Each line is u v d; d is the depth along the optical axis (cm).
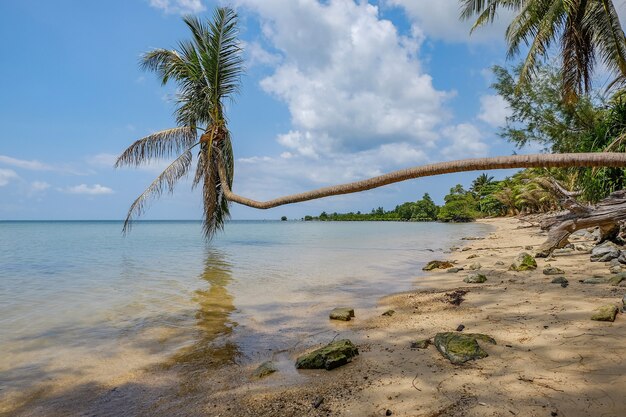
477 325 466
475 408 271
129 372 396
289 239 2878
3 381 378
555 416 252
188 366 407
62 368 409
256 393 331
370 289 803
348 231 4547
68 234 4097
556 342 379
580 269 774
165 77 1482
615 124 1230
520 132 2027
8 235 3841
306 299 723
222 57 1330
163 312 642
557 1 1245
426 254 1572
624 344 355
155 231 4903
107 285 913
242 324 562
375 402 295
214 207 1399
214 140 1320
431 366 355
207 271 1129
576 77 1391
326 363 374
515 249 1405
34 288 890
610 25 1216
